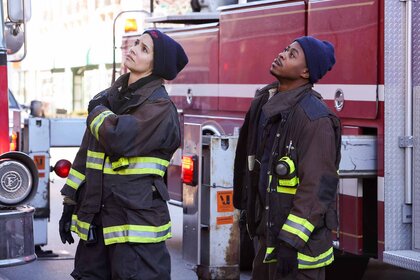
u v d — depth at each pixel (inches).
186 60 191.3
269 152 185.3
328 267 303.9
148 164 182.9
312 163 177.2
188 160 277.4
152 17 430.3
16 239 206.4
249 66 332.5
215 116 362.6
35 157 341.4
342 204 267.4
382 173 253.1
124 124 177.0
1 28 242.2
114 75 446.6
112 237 182.5
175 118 186.4
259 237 189.8
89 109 191.5
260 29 323.6
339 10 271.7
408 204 253.0
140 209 181.8
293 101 183.6
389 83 251.8
